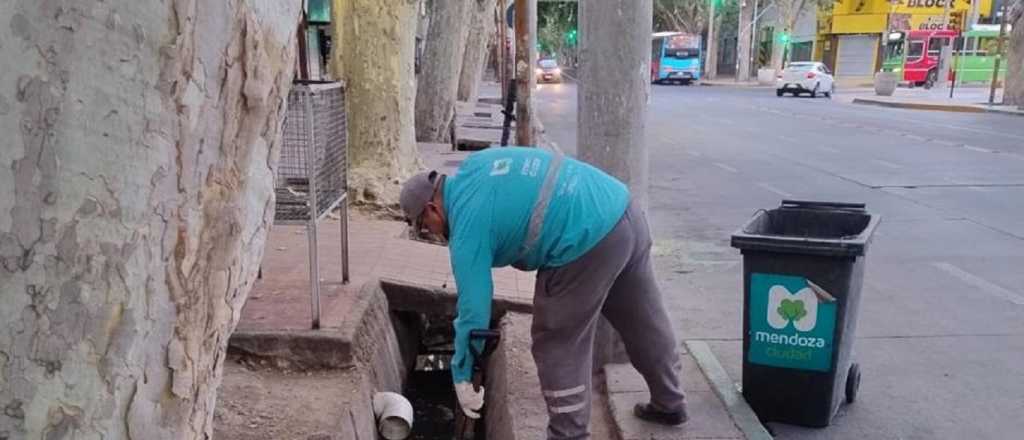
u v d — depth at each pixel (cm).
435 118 1382
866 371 432
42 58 112
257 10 142
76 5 112
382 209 723
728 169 1184
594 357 392
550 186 272
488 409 429
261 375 378
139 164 122
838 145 1485
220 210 144
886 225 789
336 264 529
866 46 4534
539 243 271
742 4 5009
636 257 302
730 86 4547
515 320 472
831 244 331
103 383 125
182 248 135
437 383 527
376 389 407
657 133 1728
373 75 759
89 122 116
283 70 155
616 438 340
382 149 767
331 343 386
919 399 398
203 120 133
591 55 368
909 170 1154
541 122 1961
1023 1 2269
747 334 359
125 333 126
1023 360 448
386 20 750
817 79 3269
